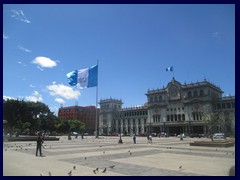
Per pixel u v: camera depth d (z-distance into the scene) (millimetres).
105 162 16516
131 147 31078
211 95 109438
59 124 116688
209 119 52875
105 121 154750
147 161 17094
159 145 35656
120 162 16547
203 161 17141
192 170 13523
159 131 122000
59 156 20016
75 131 143625
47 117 91500
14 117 77812
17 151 24094
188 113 111750
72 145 34719
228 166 14891
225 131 96625
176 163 16125
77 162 16469
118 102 158250
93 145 34938
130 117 141625
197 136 93875
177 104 116500
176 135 106250
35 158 18391
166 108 120625
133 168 14125
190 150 26469
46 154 21531
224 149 28000
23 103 79625
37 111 86438
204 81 108062
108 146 32875
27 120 83250
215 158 18953
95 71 58219
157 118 123750
